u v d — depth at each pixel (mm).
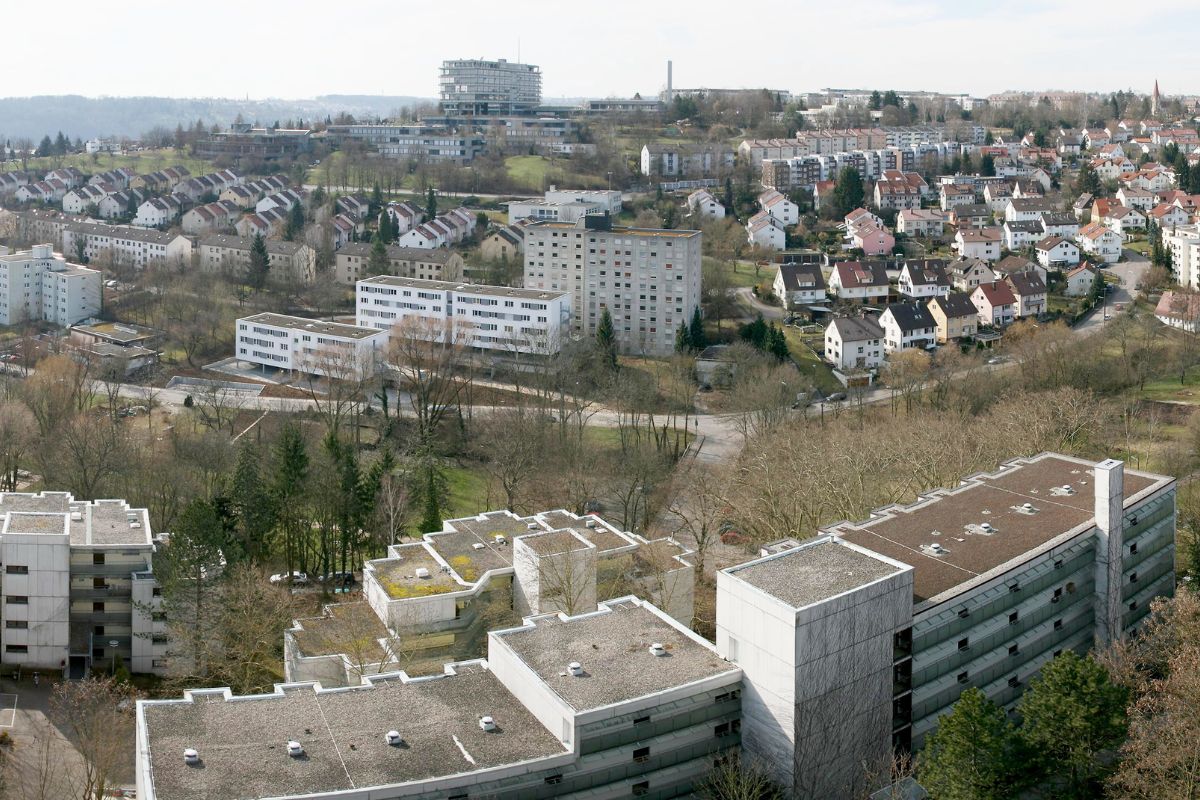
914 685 150125
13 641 191125
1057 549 168500
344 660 168625
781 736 137125
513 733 131250
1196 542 196000
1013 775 132000
